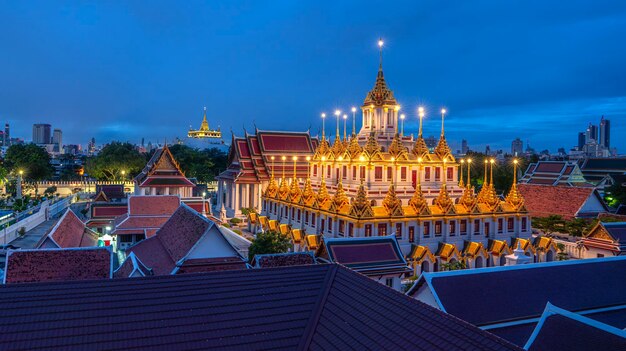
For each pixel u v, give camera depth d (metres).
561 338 26.56
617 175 162.25
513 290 36.78
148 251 58.53
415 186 81.81
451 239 75.56
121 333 23.25
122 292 26.30
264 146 122.38
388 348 21.80
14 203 120.44
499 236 79.94
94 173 175.50
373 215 70.00
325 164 93.69
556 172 134.25
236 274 29.84
